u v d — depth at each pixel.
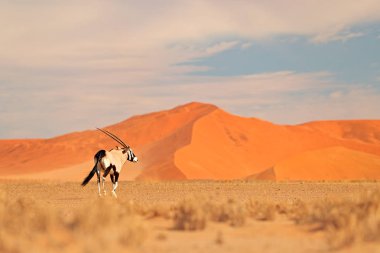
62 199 25.33
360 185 38.59
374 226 10.84
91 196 27.56
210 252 9.57
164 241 10.77
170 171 77.06
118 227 11.04
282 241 10.81
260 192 30.78
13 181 55.16
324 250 9.72
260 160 93.12
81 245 9.43
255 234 11.80
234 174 84.12
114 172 24.38
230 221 13.71
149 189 34.41
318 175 70.69
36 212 13.23
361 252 9.38
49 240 9.94
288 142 102.06
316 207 15.58
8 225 11.52
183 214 12.98
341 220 11.84
